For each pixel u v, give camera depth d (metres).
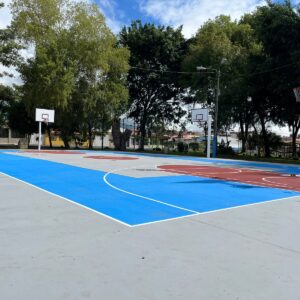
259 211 7.78
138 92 46.50
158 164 21.44
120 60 39.06
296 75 28.78
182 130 48.88
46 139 56.06
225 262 4.45
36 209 7.30
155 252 4.76
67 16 37.50
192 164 22.75
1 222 6.18
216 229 6.06
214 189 11.17
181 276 3.97
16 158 22.89
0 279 3.77
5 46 35.94
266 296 3.52
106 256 4.55
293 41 28.61
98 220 6.48
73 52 36.50
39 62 34.69
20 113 42.22
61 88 34.41
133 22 45.56
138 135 51.12
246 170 19.64
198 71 37.00
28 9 36.53
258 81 32.53
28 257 4.44
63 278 3.83
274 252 4.89
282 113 32.50
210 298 3.44
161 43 43.78
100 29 37.69
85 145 55.28
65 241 5.14
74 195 9.17
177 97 47.44
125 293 3.50
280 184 13.23
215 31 37.69
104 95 37.59
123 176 13.98
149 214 7.11
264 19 30.41
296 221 6.83
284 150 40.84
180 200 8.89
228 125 39.50
